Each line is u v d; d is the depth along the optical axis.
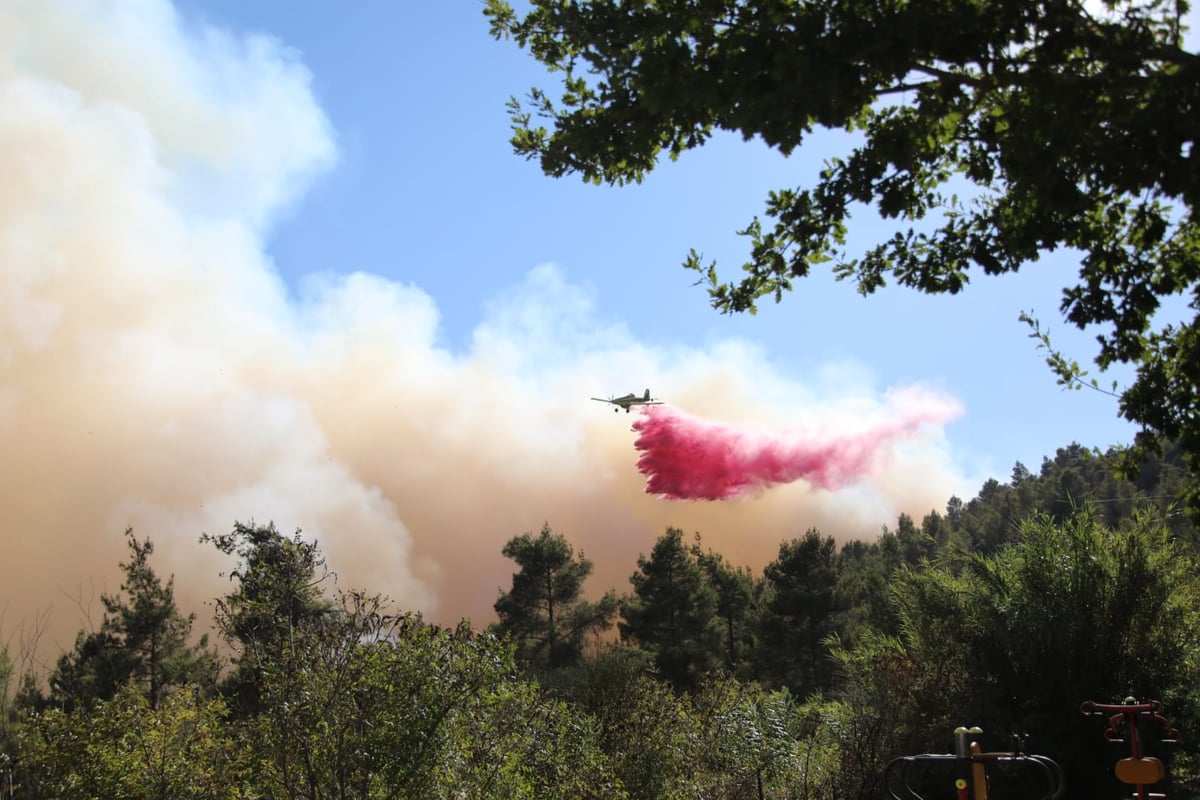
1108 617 16.31
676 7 6.85
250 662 8.61
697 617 41.78
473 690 8.72
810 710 17.73
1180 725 15.85
